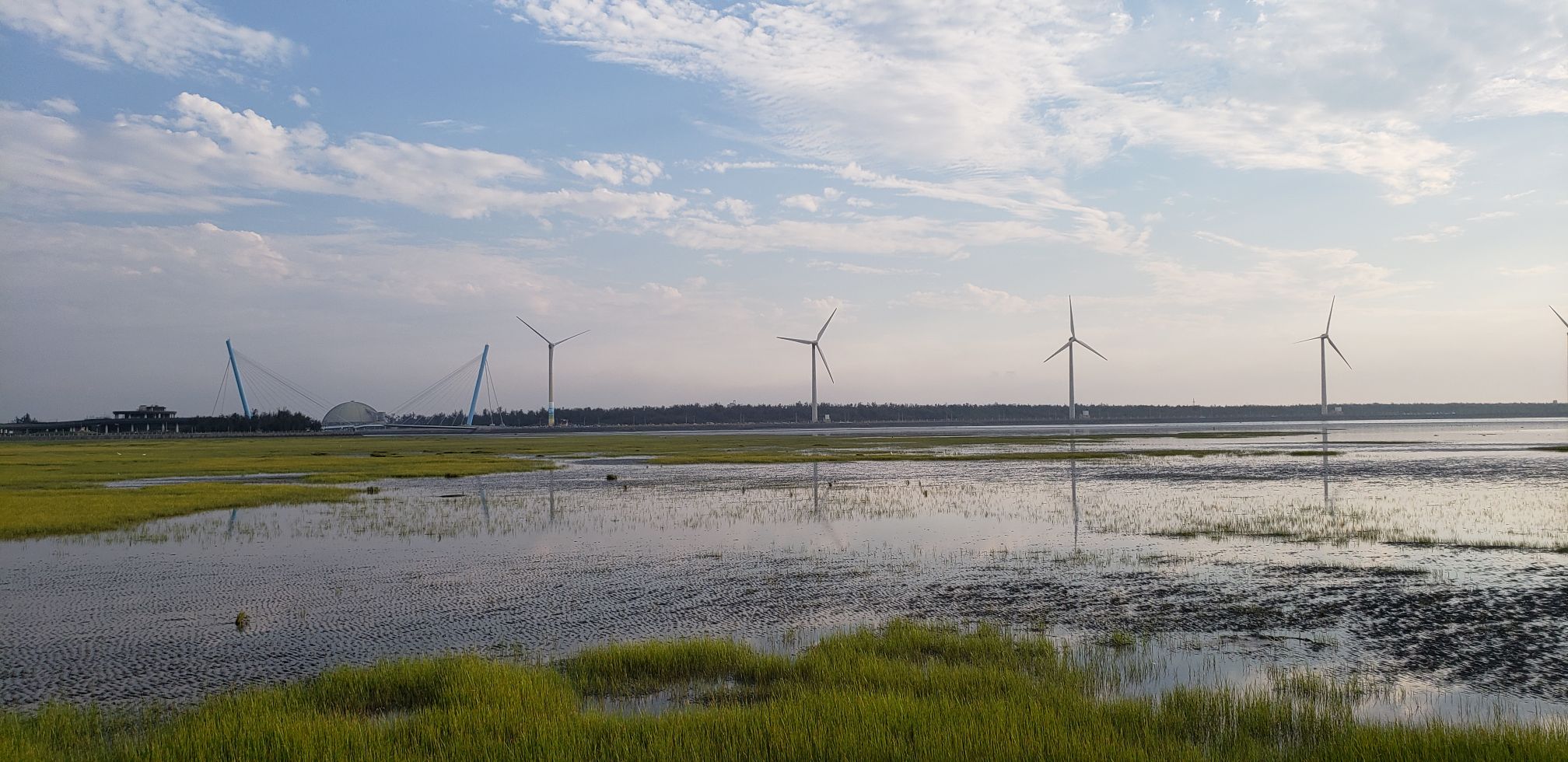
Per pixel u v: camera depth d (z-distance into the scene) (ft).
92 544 108.47
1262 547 97.76
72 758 39.40
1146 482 185.06
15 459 321.32
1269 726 41.27
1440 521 117.91
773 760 37.45
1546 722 43.34
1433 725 39.81
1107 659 55.36
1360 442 400.47
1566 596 71.92
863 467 251.39
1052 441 457.27
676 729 40.32
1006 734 39.29
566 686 49.03
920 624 64.90
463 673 49.65
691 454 336.90
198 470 250.98
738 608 71.41
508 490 181.68
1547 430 642.22
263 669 56.54
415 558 96.73
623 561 93.66
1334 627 62.95
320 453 383.24
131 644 62.69
